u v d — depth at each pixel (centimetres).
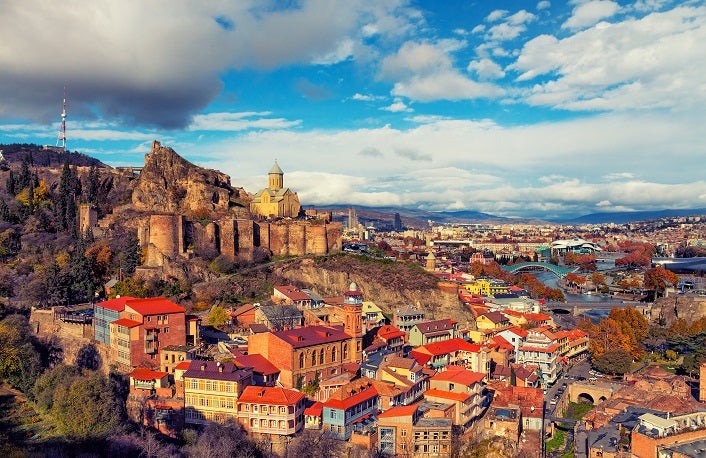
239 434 14388
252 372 16225
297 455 13650
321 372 17388
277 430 14738
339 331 18538
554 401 19775
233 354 18112
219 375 15350
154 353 18162
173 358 17450
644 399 18750
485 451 15438
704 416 16475
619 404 18250
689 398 19475
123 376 17625
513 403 17762
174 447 14538
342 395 15138
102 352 19425
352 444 14462
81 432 14975
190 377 15562
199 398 15488
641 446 14238
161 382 16600
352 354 18525
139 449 14112
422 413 15612
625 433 15838
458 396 16225
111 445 14288
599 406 18550
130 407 16288
